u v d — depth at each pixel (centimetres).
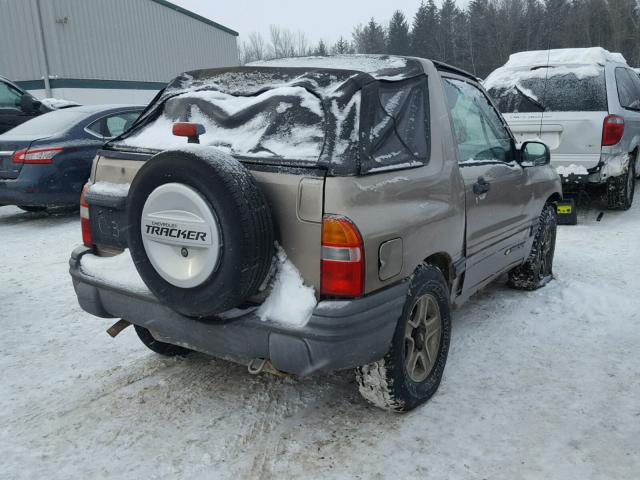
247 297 262
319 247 255
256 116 294
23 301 495
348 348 255
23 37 2150
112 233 322
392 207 276
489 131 405
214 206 244
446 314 328
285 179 259
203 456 279
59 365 376
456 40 5738
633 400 324
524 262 478
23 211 917
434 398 327
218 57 3316
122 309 311
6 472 269
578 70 728
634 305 460
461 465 270
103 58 2388
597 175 716
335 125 269
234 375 359
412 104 319
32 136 761
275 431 299
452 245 329
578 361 371
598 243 650
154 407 324
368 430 298
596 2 4428
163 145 315
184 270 258
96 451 285
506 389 337
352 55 361
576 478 260
